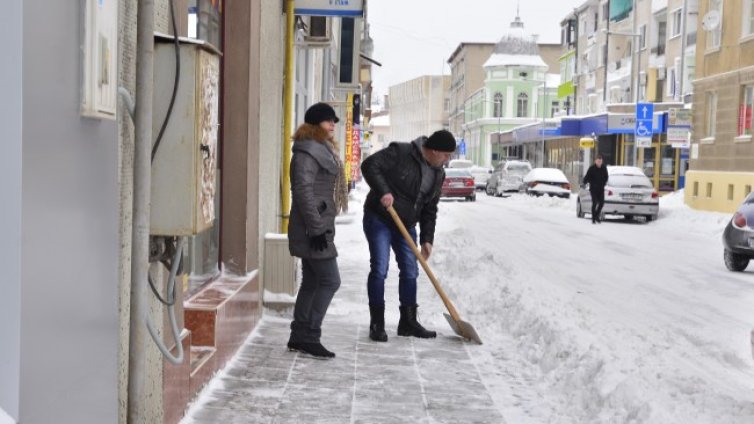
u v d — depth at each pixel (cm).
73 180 180
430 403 495
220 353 532
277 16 802
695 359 682
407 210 672
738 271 1330
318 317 600
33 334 160
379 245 670
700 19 2950
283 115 855
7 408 155
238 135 654
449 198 3947
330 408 475
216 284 620
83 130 187
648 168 3744
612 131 3775
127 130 284
